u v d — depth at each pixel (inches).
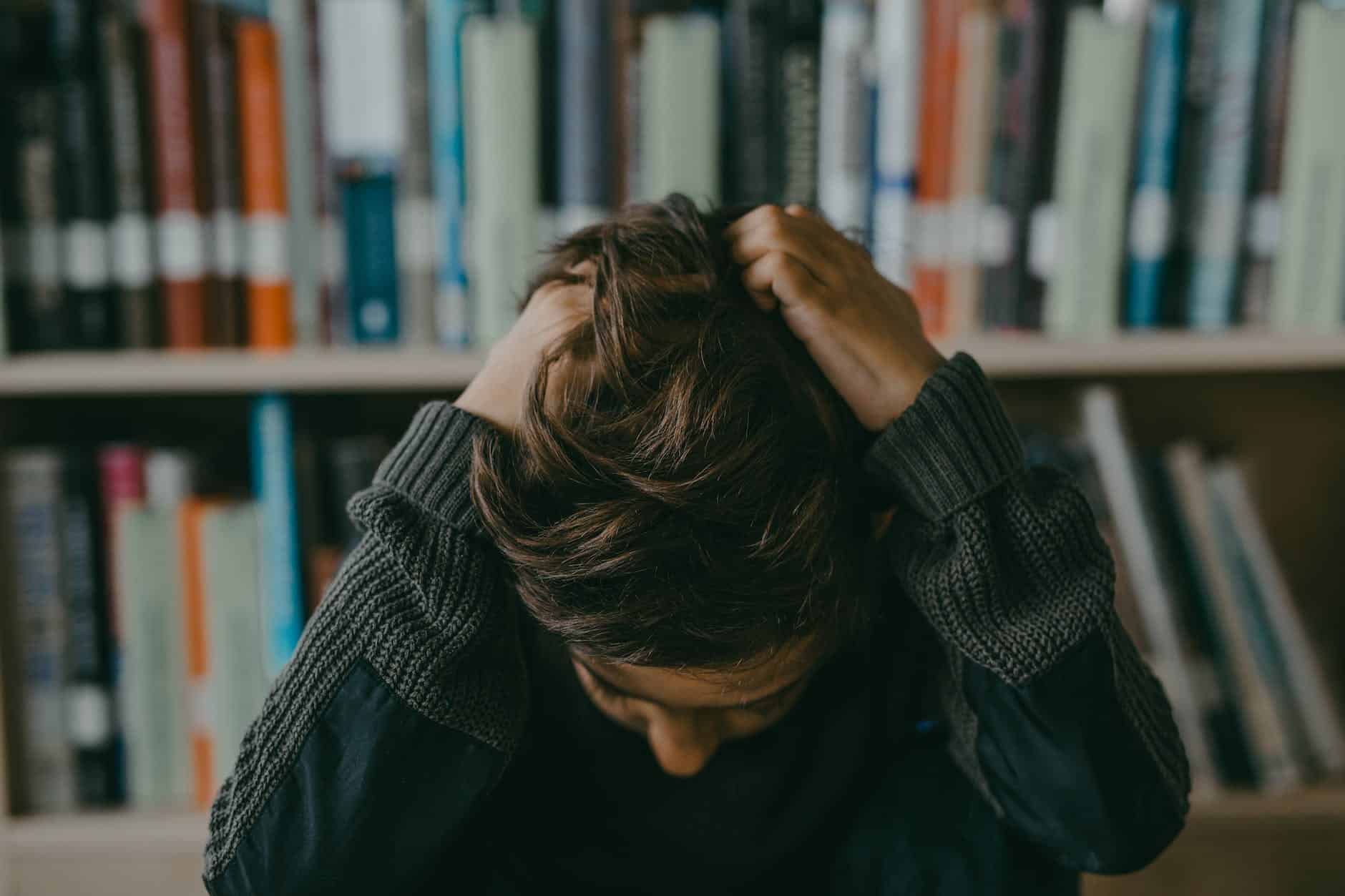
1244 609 39.6
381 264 36.7
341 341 37.0
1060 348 36.0
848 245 20.7
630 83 35.7
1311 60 35.7
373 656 20.2
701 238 19.4
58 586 37.6
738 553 16.7
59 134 35.2
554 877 25.2
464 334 36.8
